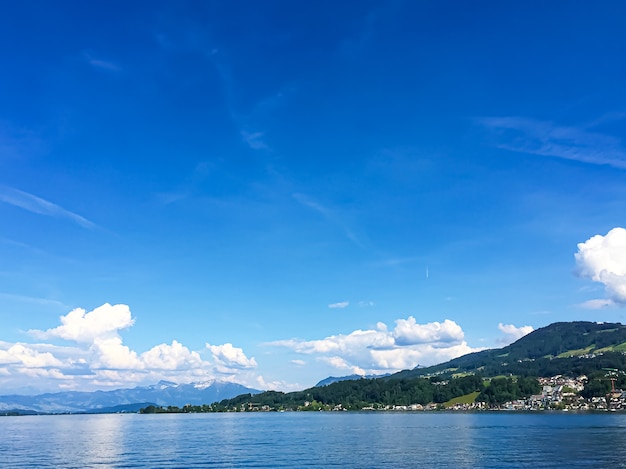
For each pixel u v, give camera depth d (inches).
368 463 4040.4
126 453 4995.1
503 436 6432.1
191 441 6382.9
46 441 6688.0
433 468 3725.4
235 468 3880.4
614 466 3722.9
